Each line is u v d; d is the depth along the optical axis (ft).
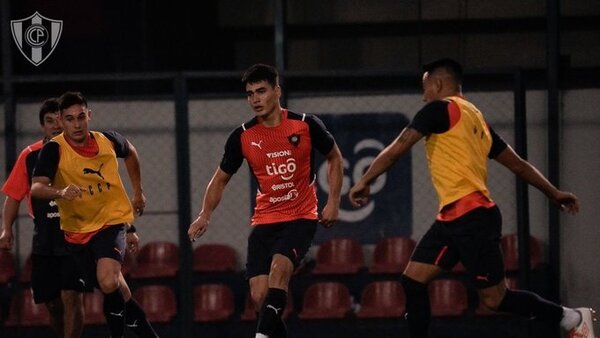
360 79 131.95
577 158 121.49
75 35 135.54
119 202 84.17
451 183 77.56
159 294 126.31
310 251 127.75
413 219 126.00
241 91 135.03
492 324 120.26
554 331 116.57
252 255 81.35
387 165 77.00
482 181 78.69
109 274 81.56
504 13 131.75
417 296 79.51
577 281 120.88
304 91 127.03
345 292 124.16
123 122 127.24
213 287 126.62
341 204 126.72
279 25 123.95
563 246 121.29
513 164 81.76
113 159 83.66
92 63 136.05
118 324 83.61
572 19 129.39
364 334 122.93
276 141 80.07
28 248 128.88
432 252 78.74
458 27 132.46
